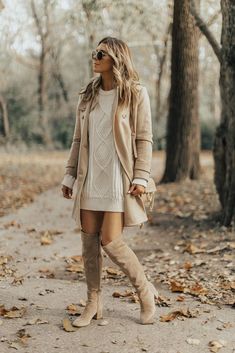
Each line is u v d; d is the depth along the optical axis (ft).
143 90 13.53
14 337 13.33
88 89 13.56
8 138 102.37
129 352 12.51
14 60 113.19
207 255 22.18
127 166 13.17
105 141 13.19
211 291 17.15
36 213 35.29
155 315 14.82
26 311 15.16
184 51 46.75
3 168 68.90
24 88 113.19
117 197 13.15
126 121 13.16
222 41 25.38
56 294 16.90
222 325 14.15
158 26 61.46
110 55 13.01
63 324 13.97
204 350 12.65
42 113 109.70
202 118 114.52
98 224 13.70
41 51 109.70
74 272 20.40
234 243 23.20
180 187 44.50
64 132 112.78
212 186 43.60
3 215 34.27
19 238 27.02
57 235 28.09
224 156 27.07
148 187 13.46
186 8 45.75
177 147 47.88
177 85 47.55
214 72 107.34
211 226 27.48
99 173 13.24
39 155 94.94
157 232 27.94
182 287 17.19
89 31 76.02
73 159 14.03
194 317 14.69
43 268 20.81
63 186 14.01
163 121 111.55
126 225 13.26
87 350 12.61
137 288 13.98
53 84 117.19
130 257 13.58
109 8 49.83
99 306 14.37
